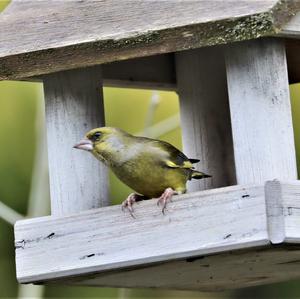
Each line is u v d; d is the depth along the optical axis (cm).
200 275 1158
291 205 978
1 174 1700
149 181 1101
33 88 1703
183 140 1248
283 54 1041
